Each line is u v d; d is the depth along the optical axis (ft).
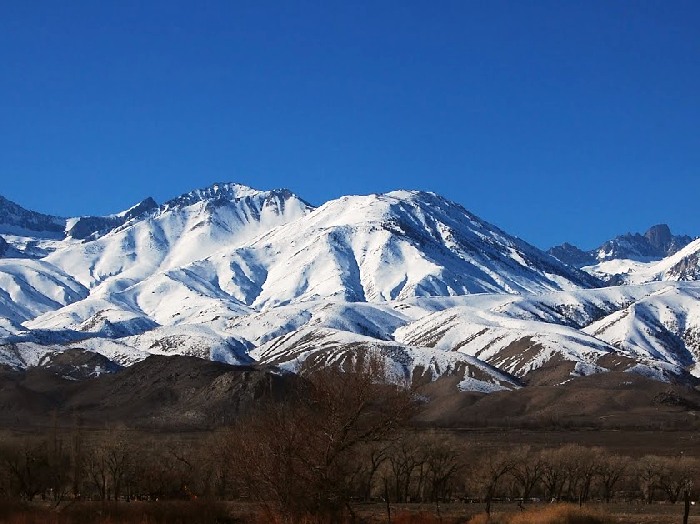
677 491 391.86
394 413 209.56
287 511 207.31
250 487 215.72
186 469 347.77
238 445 218.59
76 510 252.21
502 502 378.12
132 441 360.69
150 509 252.83
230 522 246.47
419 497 370.73
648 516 264.93
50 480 348.79
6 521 233.76
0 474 338.54
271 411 217.77
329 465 207.21
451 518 258.78
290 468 207.10
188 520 247.09
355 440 208.23
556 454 391.45
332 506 210.38
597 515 243.40
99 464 352.69
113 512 248.52
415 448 363.76
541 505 315.37
